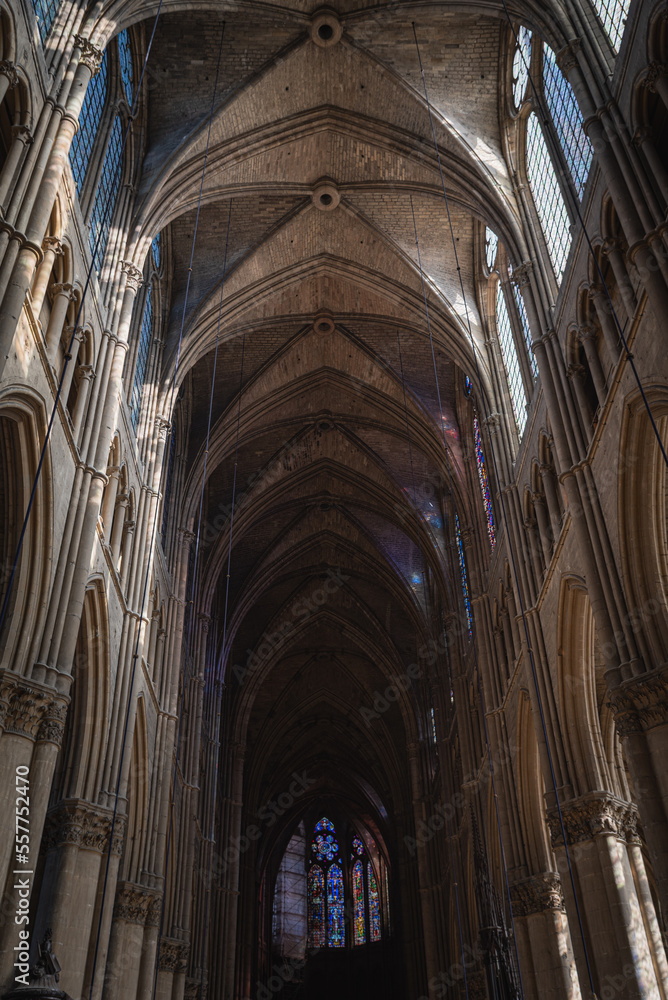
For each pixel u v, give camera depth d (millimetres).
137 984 21484
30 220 14094
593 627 19859
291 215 28703
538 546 23000
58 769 18328
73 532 16688
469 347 28141
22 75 14258
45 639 15055
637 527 16125
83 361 18641
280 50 24000
